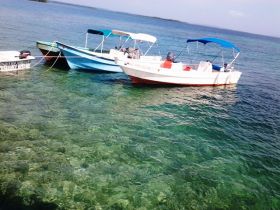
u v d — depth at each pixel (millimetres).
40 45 23188
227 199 9547
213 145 13516
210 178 10578
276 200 9875
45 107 14867
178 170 10789
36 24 54969
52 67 23391
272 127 17078
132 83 21547
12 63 20234
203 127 15609
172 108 18062
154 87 22094
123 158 11031
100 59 23234
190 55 48812
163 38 75688
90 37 50844
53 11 117812
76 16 115312
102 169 10062
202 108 18922
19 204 7852
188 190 9656
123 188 9211
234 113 18812
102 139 12297
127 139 12703
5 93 15992
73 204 8164
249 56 62875
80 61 22812
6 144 10711
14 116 13195
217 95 22594
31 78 19656
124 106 17094
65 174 9422
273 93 26281
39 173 9250
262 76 36406
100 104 16766
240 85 28031
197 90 23141
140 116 15844
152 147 12312
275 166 12273
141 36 23125
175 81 22281
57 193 8492
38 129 12297
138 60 22422
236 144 14008
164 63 22141
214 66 25938
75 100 16766
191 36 103938
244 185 10484
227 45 23891
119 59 21094
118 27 88062
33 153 10359
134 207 8430
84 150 11156
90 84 20625
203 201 9242
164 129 14539
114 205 8383
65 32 51000
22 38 35844
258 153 13320
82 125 13414
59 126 12922
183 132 14523
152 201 8820
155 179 9977
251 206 9391
